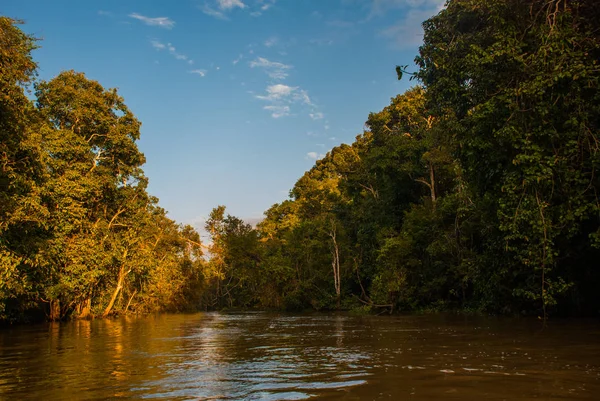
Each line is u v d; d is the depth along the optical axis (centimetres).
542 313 1738
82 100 2623
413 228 2841
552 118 1078
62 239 2098
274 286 3919
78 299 2659
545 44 1038
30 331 1733
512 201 1109
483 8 1292
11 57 1221
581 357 747
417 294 2761
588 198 1072
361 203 4072
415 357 798
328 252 3841
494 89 1214
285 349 1005
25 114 1395
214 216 4644
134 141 2980
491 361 725
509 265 1541
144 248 3166
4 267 1522
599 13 1130
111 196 2869
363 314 2719
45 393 558
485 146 1209
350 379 606
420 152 3262
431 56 1454
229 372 700
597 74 1065
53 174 2170
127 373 705
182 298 4075
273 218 6906
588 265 1453
